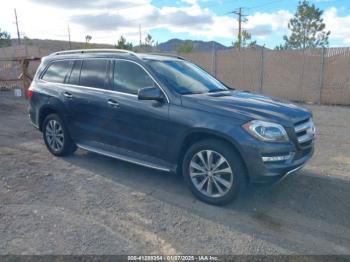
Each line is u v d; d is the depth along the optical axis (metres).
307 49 15.37
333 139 8.20
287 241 3.64
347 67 14.39
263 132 4.07
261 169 4.07
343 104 14.71
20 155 6.59
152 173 5.60
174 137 4.63
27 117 11.12
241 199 4.61
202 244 3.55
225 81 18.42
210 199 4.43
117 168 5.83
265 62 16.80
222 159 4.30
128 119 5.10
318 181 5.29
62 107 6.06
